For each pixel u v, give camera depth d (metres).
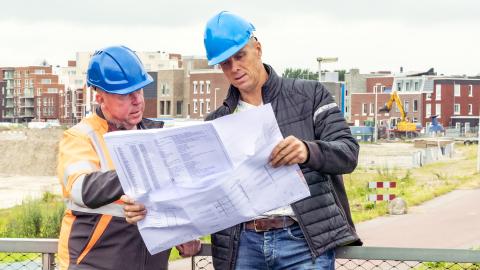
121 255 3.50
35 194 37.22
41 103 173.50
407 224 21.33
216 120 3.19
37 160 56.44
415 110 116.94
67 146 3.54
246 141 3.21
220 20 3.62
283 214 3.65
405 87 119.69
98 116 3.59
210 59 3.61
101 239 3.49
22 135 76.88
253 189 3.25
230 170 3.22
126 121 3.57
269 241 3.67
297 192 3.29
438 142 60.50
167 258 3.74
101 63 3.52
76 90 151.12
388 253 3.84
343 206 3.78
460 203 27.05
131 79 3.52
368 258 3.85
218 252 3.79
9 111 182.75
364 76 130.25
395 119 118.31
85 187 3.33
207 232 3.32
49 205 24.78
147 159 3.21
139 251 3.54
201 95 113.50
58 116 171.38
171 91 117.25
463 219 22.20
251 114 3.20
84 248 3.50
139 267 3.54
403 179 36.72
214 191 3.22
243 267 3.73
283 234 3.66
